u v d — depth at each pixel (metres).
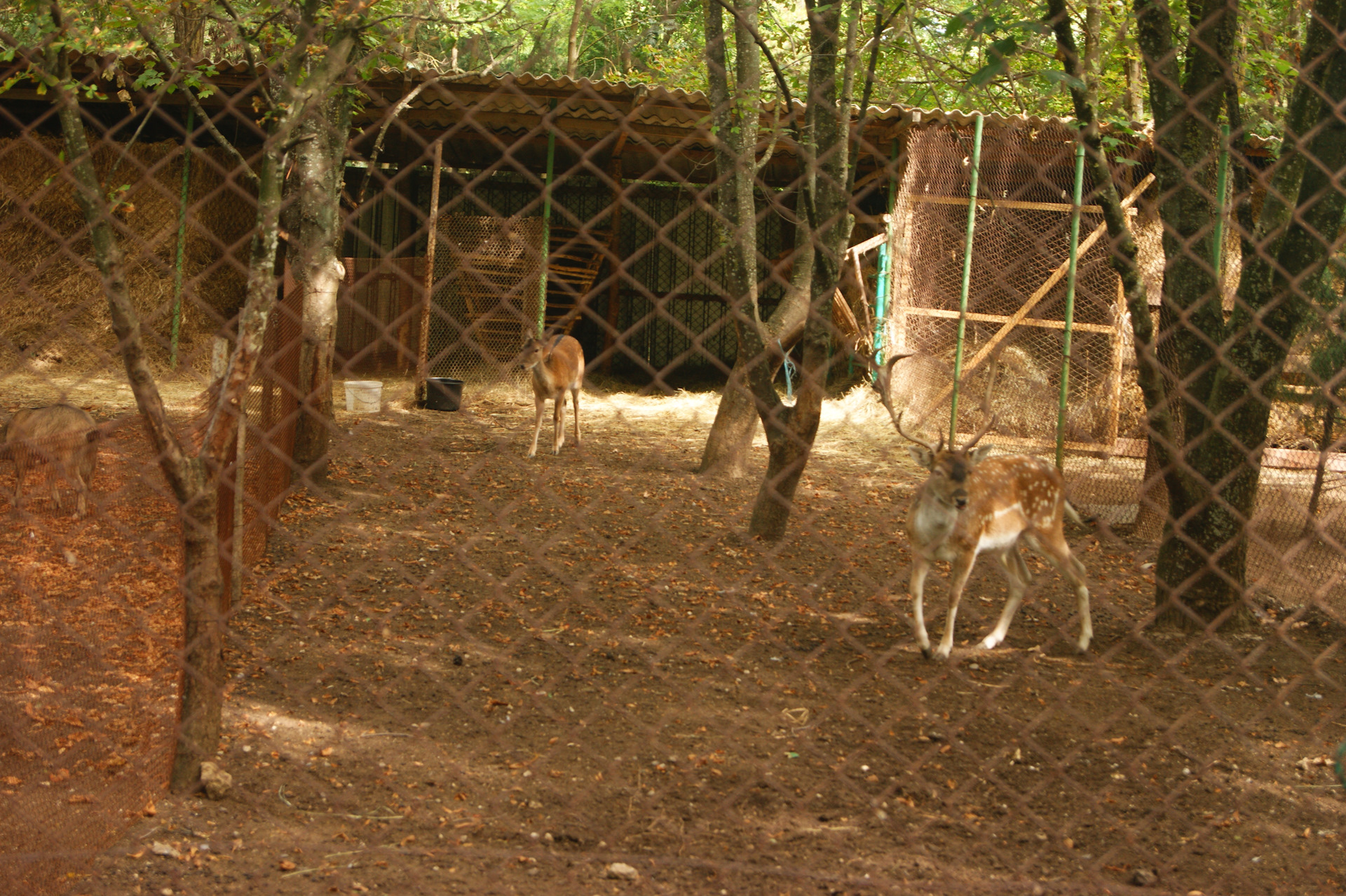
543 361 9.73
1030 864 3.26
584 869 3.16
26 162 12.90
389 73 10.38
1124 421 10.63
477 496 8.09
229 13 4.45
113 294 3.18
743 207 6.79
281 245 13.72
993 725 4.37
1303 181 5.08
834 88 6.14
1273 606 6.04
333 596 5.69
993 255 11.56
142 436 7.09
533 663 4.89
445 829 3.37
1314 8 4.81
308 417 7.91
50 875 2.91
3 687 4.07
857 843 3.36
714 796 3.66
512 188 16.62
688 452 10.25
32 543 6.07
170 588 5.36
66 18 3.29
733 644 5.27
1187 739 4.25
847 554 7.04
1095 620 5.93
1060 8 4.04
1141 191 10.34
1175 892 3.12
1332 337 5.89
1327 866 3.29
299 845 3.23
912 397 11.30
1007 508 5.29
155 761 3.53
